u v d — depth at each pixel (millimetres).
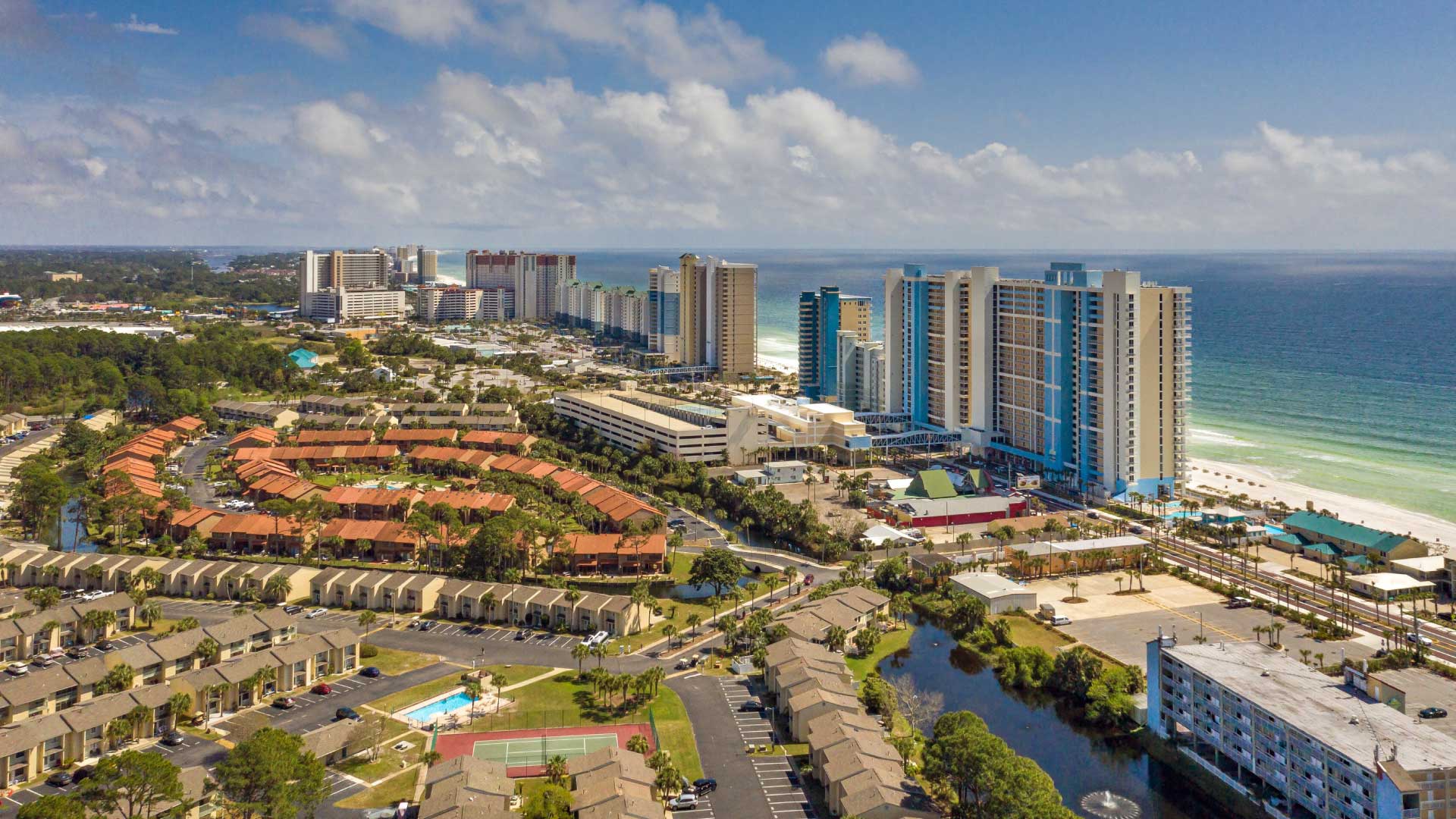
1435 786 162125
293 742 183125
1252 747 191750
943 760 181500
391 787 189000
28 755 193625
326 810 180375
